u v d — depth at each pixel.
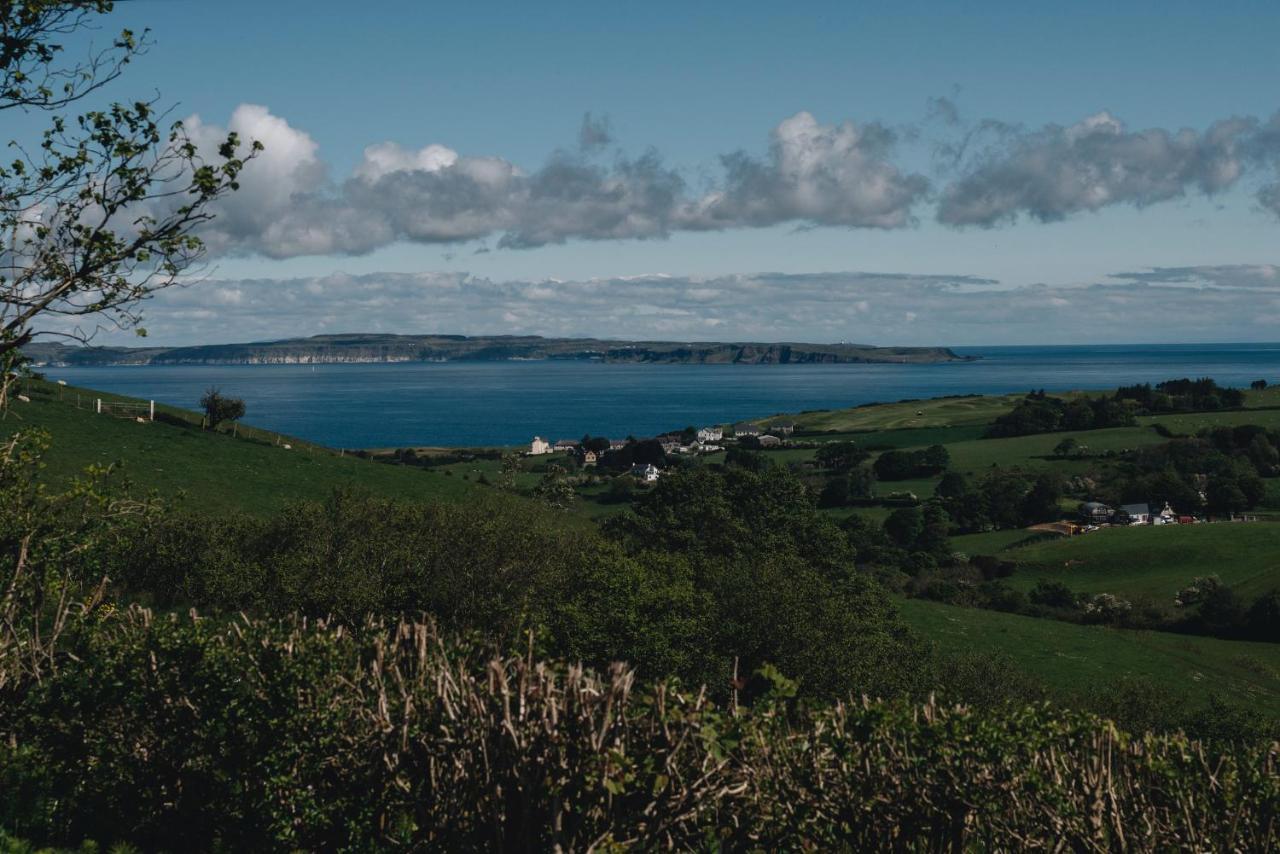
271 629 12.12
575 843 8.45
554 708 8.46
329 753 10.58
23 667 11.79
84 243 10.35
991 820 9.84
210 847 11.34
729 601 35.47
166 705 11.47
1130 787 9.62
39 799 11.57
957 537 124.00
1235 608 76.19
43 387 68.06
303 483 57.72
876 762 10.06
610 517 66.94
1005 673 44.94
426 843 9.38
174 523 31.77
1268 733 39.25
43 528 11.61
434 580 31.97
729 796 9.12
